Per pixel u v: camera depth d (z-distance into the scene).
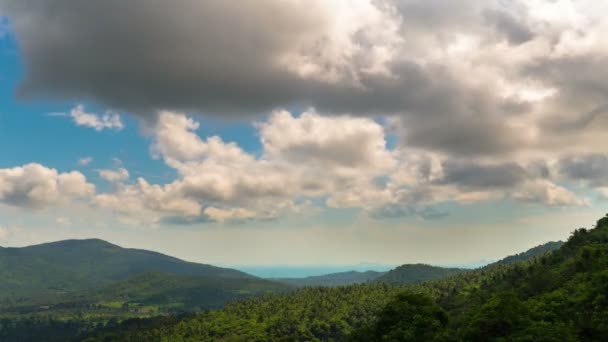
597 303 113.50
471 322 114.62
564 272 155.75
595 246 162.38
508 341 102.38
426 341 116.25
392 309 134.00
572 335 100.50
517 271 189.50
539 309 119.31
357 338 140.75
